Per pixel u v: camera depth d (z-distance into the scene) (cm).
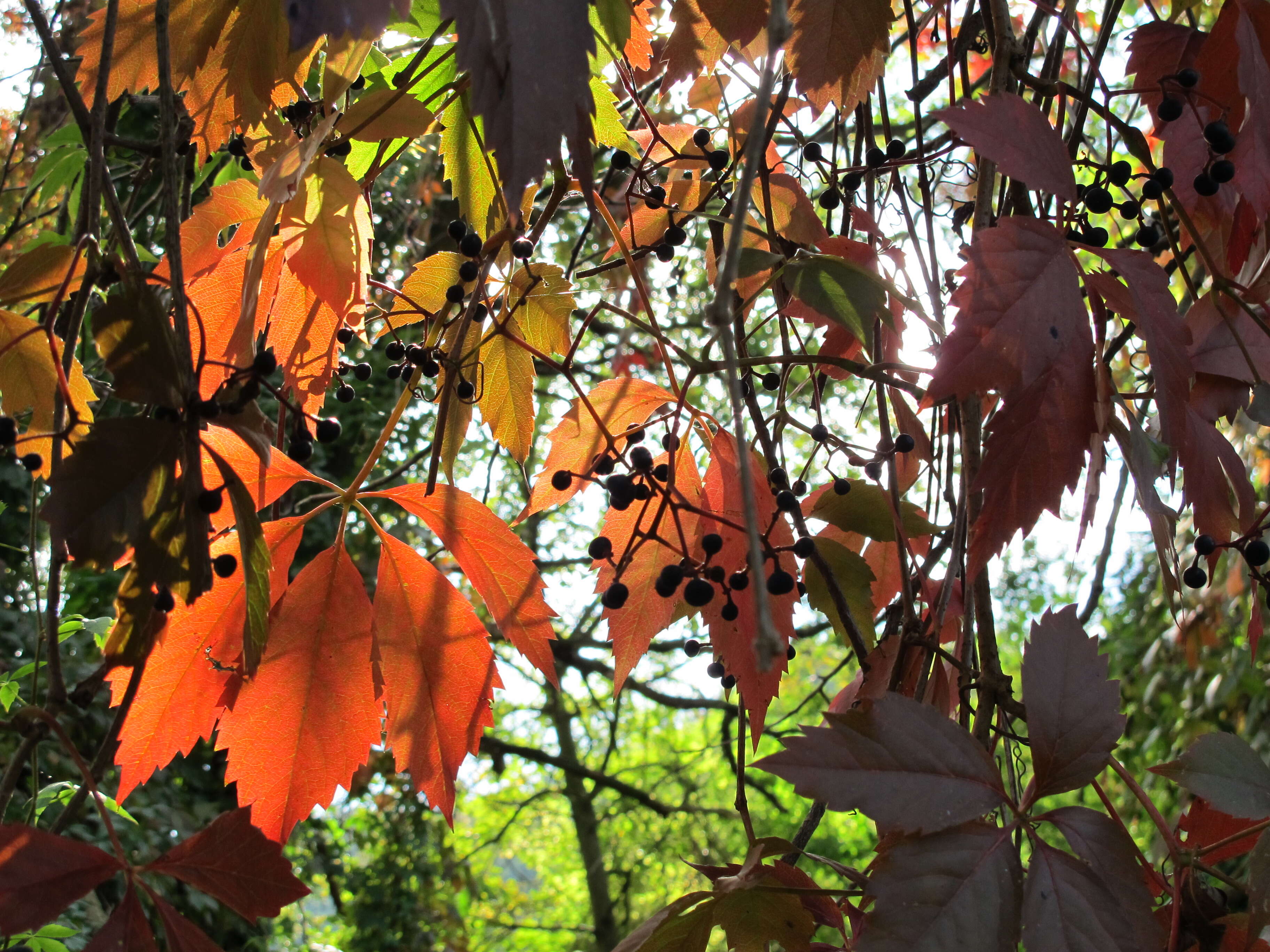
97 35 33
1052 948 24
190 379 25
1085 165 36
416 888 213
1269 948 27
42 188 64
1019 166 29
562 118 25
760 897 29
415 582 30
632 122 48
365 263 31
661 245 41
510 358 37
